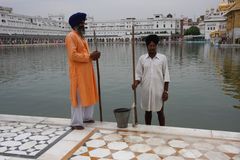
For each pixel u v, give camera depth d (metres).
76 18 4.62
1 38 70.69
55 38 98.62
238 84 11.84
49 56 33.16
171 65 20.39
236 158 3.56
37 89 11.78
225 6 74.56
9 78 15.42
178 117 7.23
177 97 9.49
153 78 4.84
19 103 9.27
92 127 4.82
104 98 9.62
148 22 102.12
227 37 51.53
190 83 12.34
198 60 23.77
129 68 19.22
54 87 12.22
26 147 4.04
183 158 3.59
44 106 8.81
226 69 17.14
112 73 16.55
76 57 4.45
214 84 11.95
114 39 107.31
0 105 9.04
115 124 4.94
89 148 3.96
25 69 19.75
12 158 3.70
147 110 5.01
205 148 3.86
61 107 8.65
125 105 8.62
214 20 75.88
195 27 95.56
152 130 4.58
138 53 35.28
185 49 43.31
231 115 7.32
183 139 4.18
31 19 89.19
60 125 4.98
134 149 3.89
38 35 87.94
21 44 79.38
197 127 6.47
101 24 107.56
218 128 6.37
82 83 4.59
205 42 78.38
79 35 4.71
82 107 4.85
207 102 8.73
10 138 4.40
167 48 47.84
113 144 4.08
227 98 9.25
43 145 4.10
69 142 4.18
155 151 3.80
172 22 99.44
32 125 5.00
